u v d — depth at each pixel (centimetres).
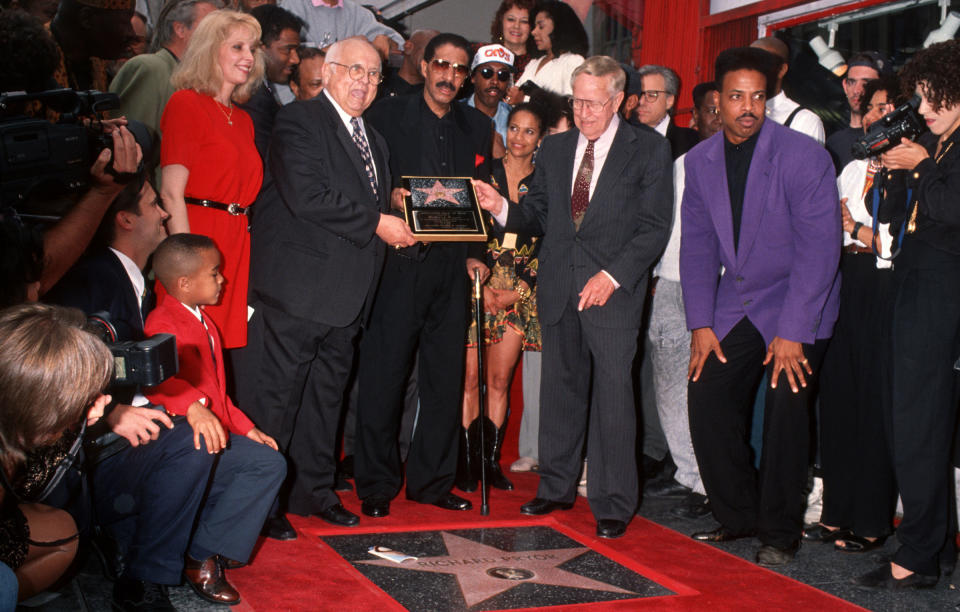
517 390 520
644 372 487
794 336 353
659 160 391
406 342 406
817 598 321
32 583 249
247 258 370
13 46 268
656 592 321
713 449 379
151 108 387
